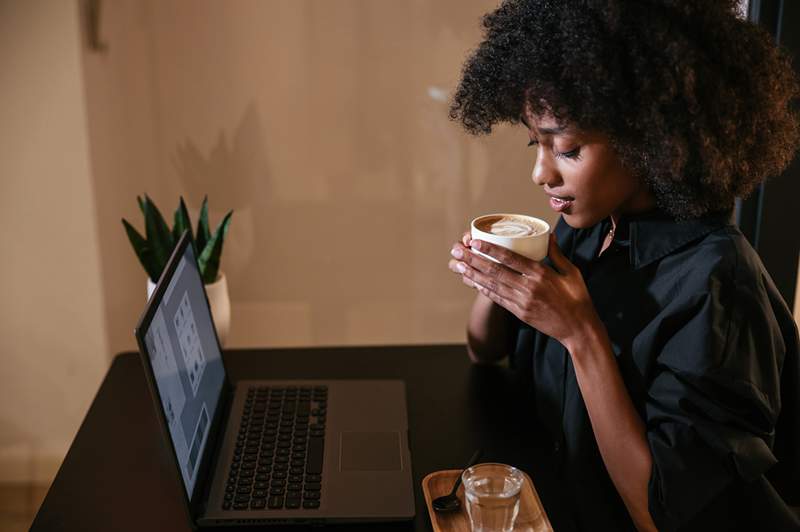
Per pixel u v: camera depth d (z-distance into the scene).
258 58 2.41
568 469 1.25
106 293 2.26
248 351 1.63
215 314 1.67
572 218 1.15
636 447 1.10
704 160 1.03
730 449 1.04
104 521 1.14
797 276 1.59
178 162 2.49
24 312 2.26
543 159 1.12
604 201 1.11
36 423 2.38
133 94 2.37
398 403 1.41
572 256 1.35
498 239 1.13
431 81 2.45
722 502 1.12
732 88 1.04
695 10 1.03
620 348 1.18
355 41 2.40
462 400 1.44
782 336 1.14
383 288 2.66
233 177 2.52
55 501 1.18
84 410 2.37
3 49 2.01
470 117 1.18
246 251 2.60
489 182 2.55
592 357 1.12
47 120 2.07
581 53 1.01
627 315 1.18
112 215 2.28
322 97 2.45
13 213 2.15
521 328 1.48
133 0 2.31
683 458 1.06
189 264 1.37
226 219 1.66
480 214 2.58
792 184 1.53
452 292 2.67
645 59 1.01
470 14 2.38
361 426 1.33
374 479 1.19
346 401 1.41
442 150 2.51
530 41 1.06
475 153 2.52
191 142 2.47
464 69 1.19
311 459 1.23
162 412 1.04
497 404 1.43
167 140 2.46
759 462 1.06
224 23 2.38
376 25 2.39
